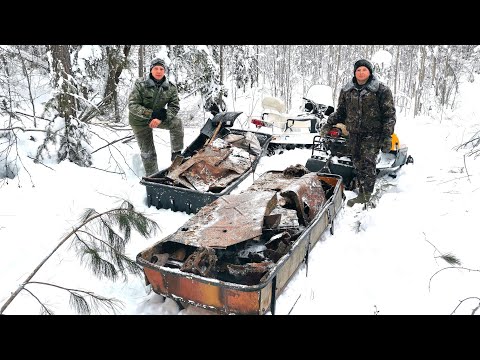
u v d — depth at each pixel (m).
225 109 10.87
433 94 19.41
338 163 5.95
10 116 5.84
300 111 9.18
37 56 7.18
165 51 8.79
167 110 5.66
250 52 17.52
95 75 7.77
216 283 2.83
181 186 5.14
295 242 3.41
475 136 7.93
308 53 24.19
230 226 3.49
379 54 12.62
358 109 5.36
